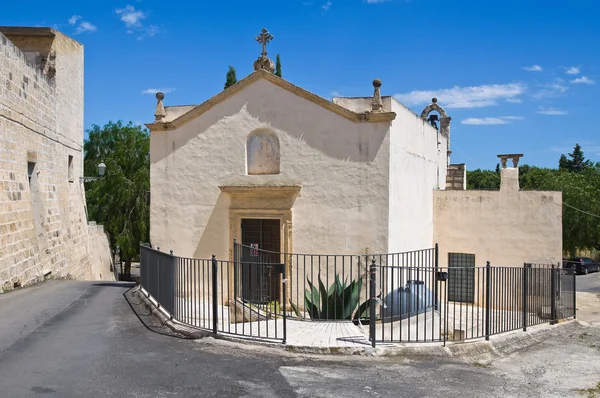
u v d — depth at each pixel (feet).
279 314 39.83
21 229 57.62
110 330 33.53
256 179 51.06
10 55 57.36
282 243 50.01
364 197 47.75
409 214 54.60
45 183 70.28
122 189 121.60
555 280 44.83
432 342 31.19
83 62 94.84
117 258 147.02
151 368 25.84
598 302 69.82
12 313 38.83
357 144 47.98
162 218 54.34
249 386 23.72
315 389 23.62
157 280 40.06
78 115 91.04
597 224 142.31
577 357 31.68
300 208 49.60
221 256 52.39
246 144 51.70
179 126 53.83
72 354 27.81
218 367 26.27
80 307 41.78
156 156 54.70
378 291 46.88
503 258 65.51
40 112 68.49
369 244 47.55
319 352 29.17
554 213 63.67
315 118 49.19
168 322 34.45
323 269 49.14
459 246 67.31
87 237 93.04
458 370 27.43
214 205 52.65
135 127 150.82
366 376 25.71
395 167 49.06
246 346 29.94
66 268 75.97
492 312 41.32
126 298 46.52
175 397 22.16
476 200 66.69
